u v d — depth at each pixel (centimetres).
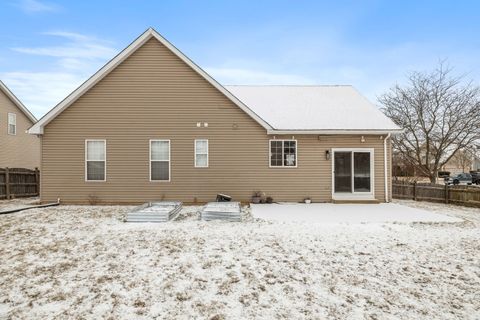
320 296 452
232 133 1420
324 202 1441
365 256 637
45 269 549
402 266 581
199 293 457
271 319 387
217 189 1412
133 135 1395
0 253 639
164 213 977
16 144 2169
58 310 405
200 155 1418
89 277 513
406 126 2402
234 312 403
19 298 438
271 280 507
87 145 1388
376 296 455
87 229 861
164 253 639
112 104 1392
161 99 1403
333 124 1466
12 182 1675
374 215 1112
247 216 1089
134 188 1392
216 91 1417
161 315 394
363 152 1468
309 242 737
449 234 835
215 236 784
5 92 2039
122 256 620
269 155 1429
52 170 1376
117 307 414
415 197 1709
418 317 397
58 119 1379
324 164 1450
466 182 3362
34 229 857
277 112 1576
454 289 484
